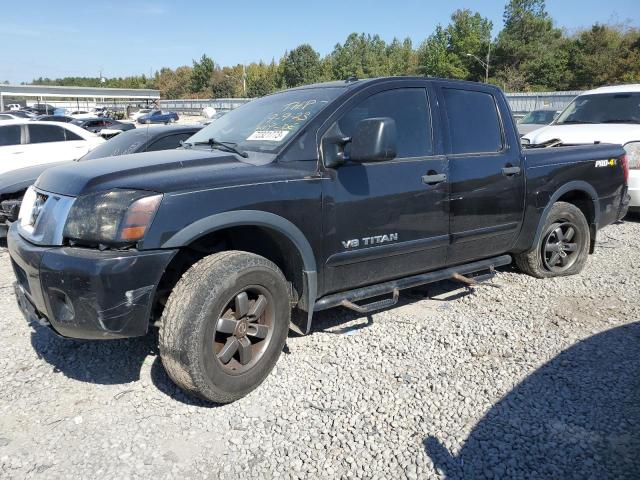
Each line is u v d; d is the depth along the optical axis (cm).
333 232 347
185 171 313
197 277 293
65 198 298
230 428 289
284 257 345
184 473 254
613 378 332
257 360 319
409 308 455
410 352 373
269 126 373
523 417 294
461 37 7788
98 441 278
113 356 371
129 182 292
